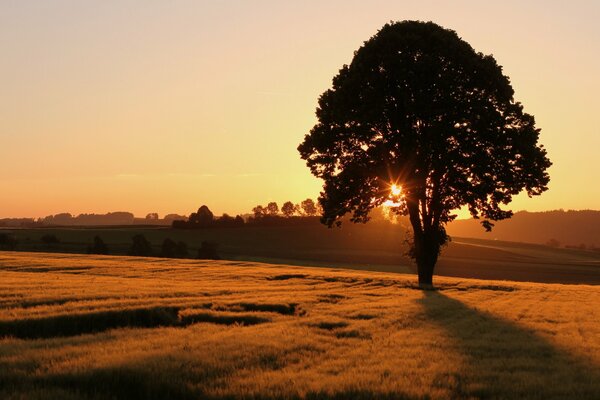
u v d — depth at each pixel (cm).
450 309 2761
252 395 1074
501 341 1838
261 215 18462
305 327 1923
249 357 1383
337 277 4788
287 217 17788
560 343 1838
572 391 1191
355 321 2155
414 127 4447
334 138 4719
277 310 2483
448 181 4544
